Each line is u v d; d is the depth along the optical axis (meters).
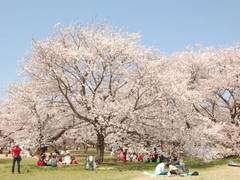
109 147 35.66
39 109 33.28
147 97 31.70
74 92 32.53
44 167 31.39
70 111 33.62
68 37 33.59
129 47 31.69
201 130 34.25
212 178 22.70
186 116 33.50
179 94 31.64
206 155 33.59
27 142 33.19
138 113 31.31
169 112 32.47
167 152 33.34
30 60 32.31
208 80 44.34
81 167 30.92
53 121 34.22
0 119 35.22
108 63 31.89
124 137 32.25
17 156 27.53
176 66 45.38
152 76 30.89
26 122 33.91
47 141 34.31
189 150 33.41
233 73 43.47
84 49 31.55
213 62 46.69
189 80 42.62
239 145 40.28
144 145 33.28
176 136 32.91
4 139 36.56
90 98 31.34
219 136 37.44
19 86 33.75
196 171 25.83
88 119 32.09
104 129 31.94
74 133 36.03
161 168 24.67
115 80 33.19
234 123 42.72
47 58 31.14
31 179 23.94
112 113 30.33
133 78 31.62
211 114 44.91
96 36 32.44
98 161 32.69
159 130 32.91
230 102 44.66
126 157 37.09
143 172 26.48
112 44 31.33
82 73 32.31
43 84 32.97
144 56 31.98
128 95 32.25
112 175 25.08
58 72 30.94
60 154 38.62
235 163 34.75
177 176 23.69
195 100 33.59
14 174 26.73
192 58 46.56
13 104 33.97
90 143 37.25
